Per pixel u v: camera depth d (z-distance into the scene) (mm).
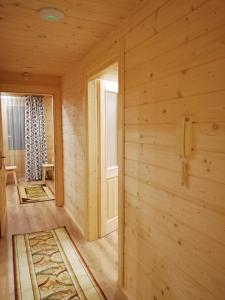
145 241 1648
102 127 2846
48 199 4520
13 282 2121
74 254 2584
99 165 2877
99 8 1654
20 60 2971
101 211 2934
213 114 1047
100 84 2779
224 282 1022
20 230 3184
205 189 1108
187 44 1183
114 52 1976
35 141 6055
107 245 2787
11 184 5656
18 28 2010
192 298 1214
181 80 1233
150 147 1537
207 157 1090
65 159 3936
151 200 1554
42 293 1984
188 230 1229
